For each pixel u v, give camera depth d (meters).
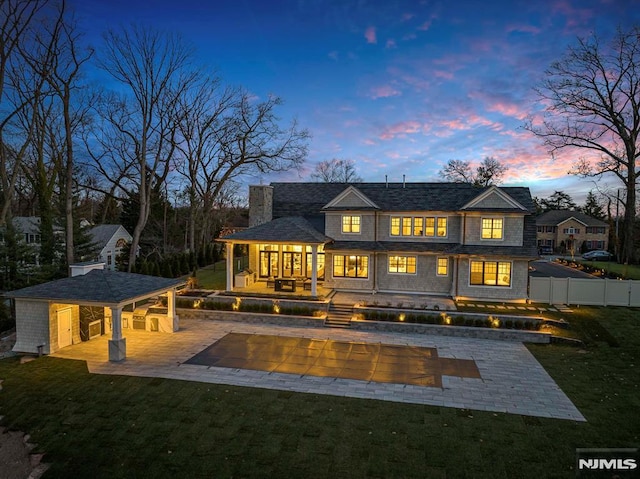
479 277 27.09
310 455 11.05
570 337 20.67
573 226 67.25
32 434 12.22
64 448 11.52
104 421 12.81
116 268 44.25
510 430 12.25
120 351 17.81
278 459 10.90
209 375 16.28
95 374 16.30
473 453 11.12
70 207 30.20
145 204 35.00
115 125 35.06
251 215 32.78
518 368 17.27
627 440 11.74
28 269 29.14
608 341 20.38
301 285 29.45
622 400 14.27
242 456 11.03
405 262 29.11
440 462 10.74
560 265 43.56
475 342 20.73
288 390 14.95
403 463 10.72
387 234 29.88
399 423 12.63
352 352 19.17
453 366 17.48
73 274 21.45
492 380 16.00
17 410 13.55
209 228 61.78
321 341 20.77
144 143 34.25
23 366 17.16
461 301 26.70
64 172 38.09
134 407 13.64
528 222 28.44
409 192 30.84
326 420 12.80
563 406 13.80
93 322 21.06
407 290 29.09
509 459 10.86
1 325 22.67
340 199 30.02
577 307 25.34
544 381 15.91
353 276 29.70
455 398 14.40
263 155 43.66
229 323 24.08
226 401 14.04
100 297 17.98
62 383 15.47
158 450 11.34
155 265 34.25
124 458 11.05
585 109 39.03
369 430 12.24
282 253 31.47
